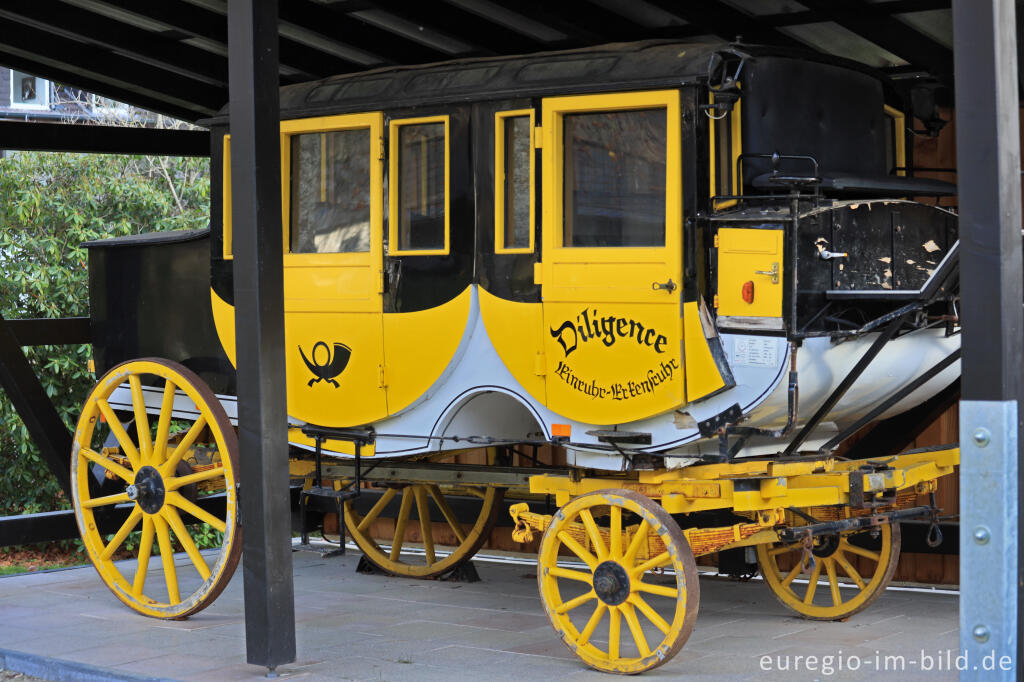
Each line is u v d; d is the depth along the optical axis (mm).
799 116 5492
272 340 5227
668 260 5199
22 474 11172
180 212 12391
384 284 6031
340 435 6230
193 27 7516
